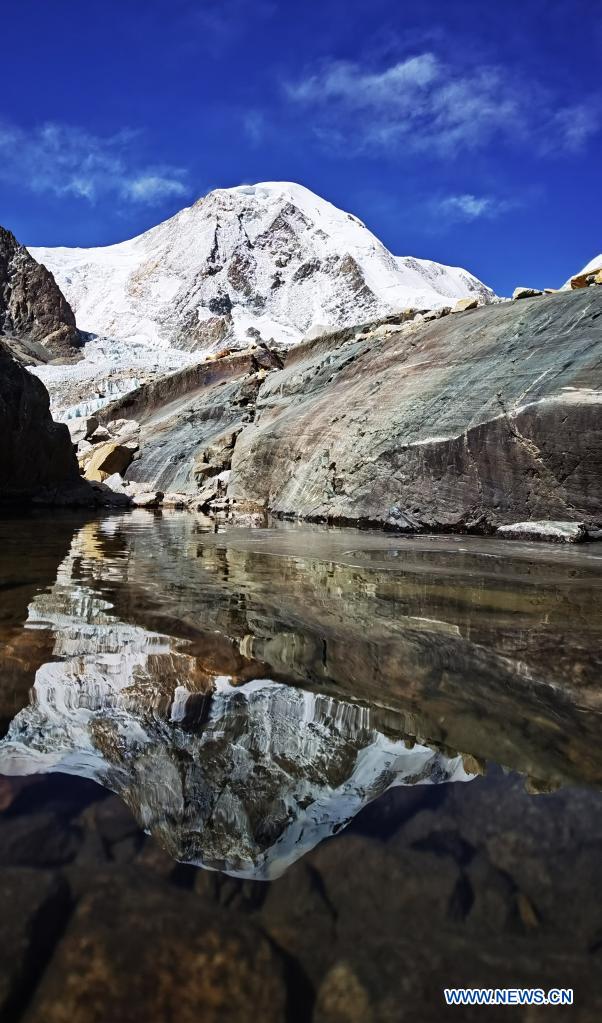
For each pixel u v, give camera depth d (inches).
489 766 58.9
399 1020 31.7
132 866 42.9
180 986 33.5
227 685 79.7
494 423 330.6
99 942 35.9
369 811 50.5
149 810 49.9
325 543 274.1
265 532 331.9
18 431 507.8
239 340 3599.9
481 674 86.3
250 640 101.3
